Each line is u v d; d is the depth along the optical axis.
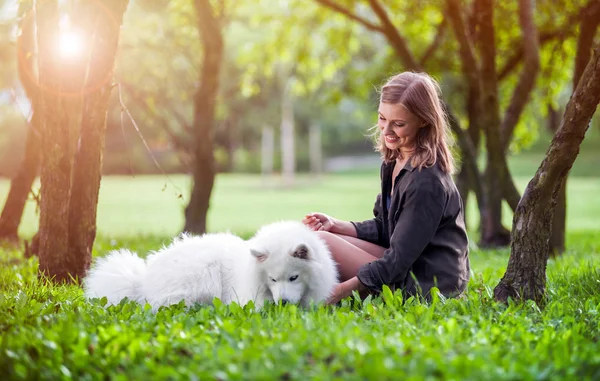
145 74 13.11
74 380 2.84
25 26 7.22
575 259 7.65
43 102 5.39
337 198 31.70
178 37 13.02
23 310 3.95
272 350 2.97
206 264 4.54
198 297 4.46
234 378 2.65
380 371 2.59
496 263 7.51
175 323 3.52
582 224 17.30
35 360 3.07
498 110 9.01
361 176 53.19
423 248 4.19
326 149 61.41
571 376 2.73
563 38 11.33
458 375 2.61
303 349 3.00
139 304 4.27
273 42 14.95
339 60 15.23
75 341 3.24
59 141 5.42
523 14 9.62
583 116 4.06
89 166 5.61
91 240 5.70
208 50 11.18
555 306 4.19
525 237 4.33
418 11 12.79
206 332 3.37
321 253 4.55
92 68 5.49
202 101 11.27
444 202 4.22
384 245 4.95
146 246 9.08
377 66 13.95
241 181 47.94
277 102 36.62
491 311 3.90
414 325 3.55
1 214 9.80
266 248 4.43
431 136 4.30
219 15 11.77
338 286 4.43
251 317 3.80
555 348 3.17
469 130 11.65
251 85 16.11
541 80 12.67
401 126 4.27
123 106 5.91
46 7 5.27
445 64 13.27
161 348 3.06
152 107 12.92
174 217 22.17
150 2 12.45
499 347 3.16
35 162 9.70
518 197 9.14
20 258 7.59
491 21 8.84
